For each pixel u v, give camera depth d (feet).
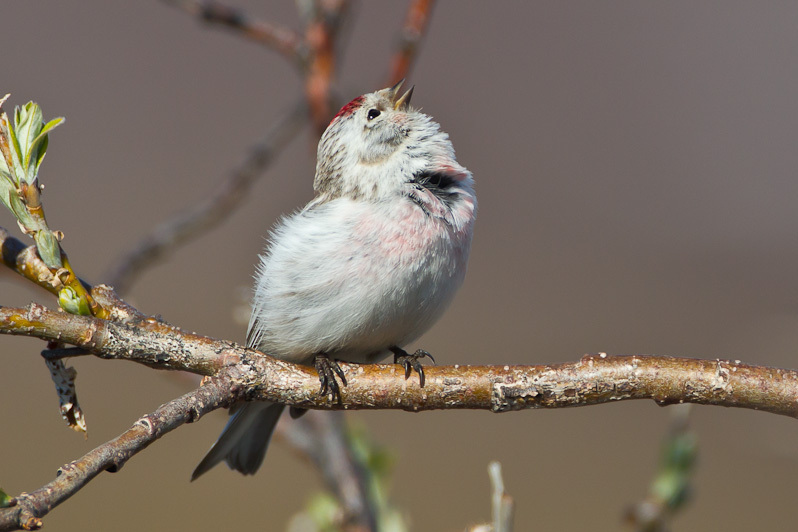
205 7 25.85
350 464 21.06
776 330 45.24
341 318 21.85
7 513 11.54
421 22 25.96
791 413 16.20
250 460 23.89
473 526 14.17
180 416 14.52
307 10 26.63
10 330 15.51
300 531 20.47
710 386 16.30
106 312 16.49
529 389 16.80
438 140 24.12
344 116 24.18
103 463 12.69
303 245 22.13
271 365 17.10
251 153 26.71
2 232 16.26
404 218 21.93
